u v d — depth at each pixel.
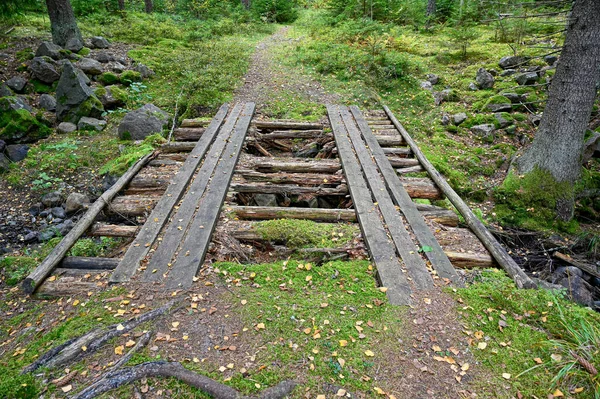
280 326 3.38
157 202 5.54
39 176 7.04
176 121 9.27
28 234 5.95
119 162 7.25
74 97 8.89
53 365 2.99
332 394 2.78
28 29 13.57
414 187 6.28
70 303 3.81
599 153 8.29
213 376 2.87
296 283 4.01
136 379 2.81
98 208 5.37
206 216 5.09
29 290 4.03
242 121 8.66
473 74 11.95
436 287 3.96
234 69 12.18
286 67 12.81
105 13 17.05
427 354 3.15
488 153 8.65
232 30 17.83
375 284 4.02
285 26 20.69
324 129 8.63
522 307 3.70
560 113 6.87
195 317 3.46
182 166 6.54
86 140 8.44
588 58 6.50
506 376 2.96
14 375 2.95
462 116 9.82
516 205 7.14
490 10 15.49
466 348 3.22
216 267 4.22
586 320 3.53
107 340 3.19
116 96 9.67
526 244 6.50
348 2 17.30
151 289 3.85
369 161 6.85
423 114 10.29
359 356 3.10
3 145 7.74
